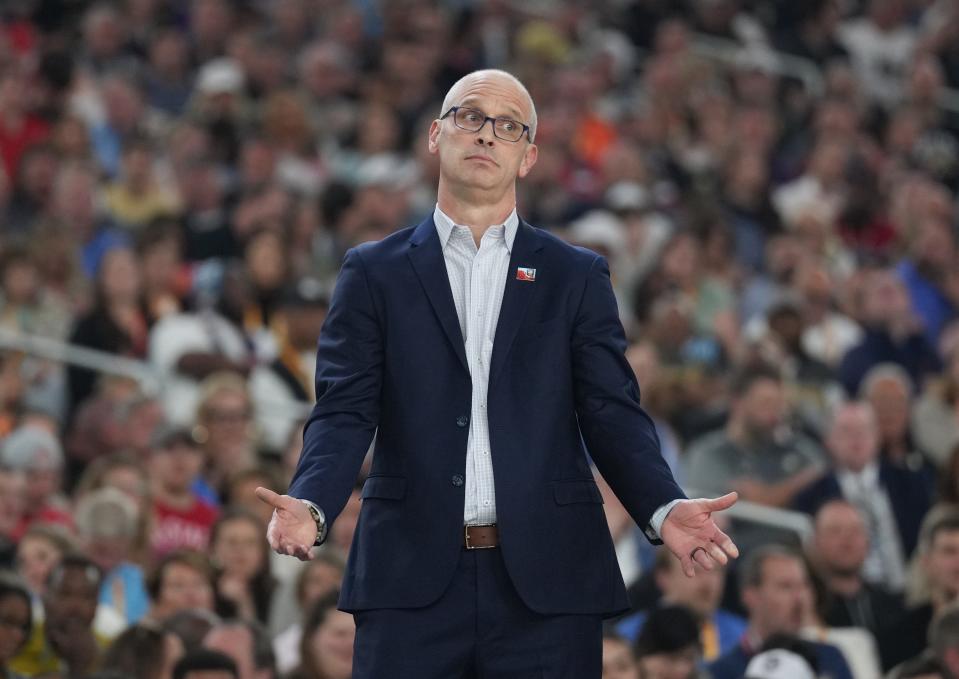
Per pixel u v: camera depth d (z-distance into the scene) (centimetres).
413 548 1312
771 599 2469
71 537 2544
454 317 1355
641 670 2294
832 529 2805
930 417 3606
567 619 1321
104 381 3362
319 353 1372
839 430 3256
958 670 2334
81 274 3762
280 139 4850
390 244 1394
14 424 3200
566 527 1329
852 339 4288
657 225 4722
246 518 2580
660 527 1300
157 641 2192
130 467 2775
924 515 3262
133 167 4419
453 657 1307
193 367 3347
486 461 1332
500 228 1382
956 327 4338
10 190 4375
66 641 2234
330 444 1317
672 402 3475
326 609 2278
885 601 2830
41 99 4784
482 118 1380
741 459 3228
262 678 2192
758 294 4434
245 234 4044
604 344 1365
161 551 2795
